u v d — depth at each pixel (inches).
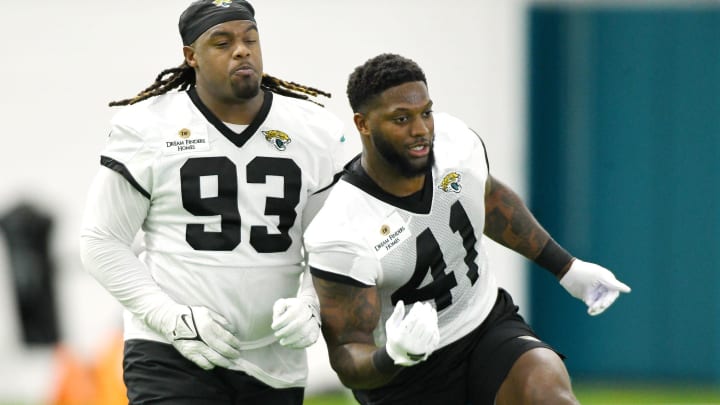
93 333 1716.3
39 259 1701.5
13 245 1692.9
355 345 765.3
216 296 785.6
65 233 1723.7
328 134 820.0
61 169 1733.5
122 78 1729.8
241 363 799.7
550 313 1926.7
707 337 1898.4
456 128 813.2
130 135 782.5
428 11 1750.7
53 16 1724.9
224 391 799.1
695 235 1886.1
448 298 796.0
